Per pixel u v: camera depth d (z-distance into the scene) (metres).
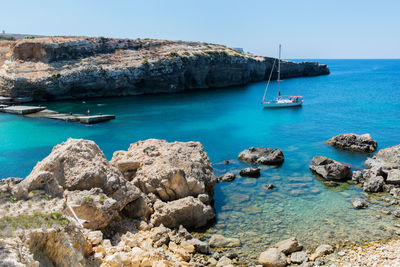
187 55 101.50
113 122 53.44
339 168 27.20
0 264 7.30
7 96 75.44
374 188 24.69
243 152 34.09
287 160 33.22
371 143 36.66
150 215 19.27
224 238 17.66
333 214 20.95
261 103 75.06
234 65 114.88
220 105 73.00
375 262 15.23
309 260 15.76
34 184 12.75
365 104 70.94
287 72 158.62
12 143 39.75
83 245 11.62
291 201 23.17
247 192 24.98
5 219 9.36
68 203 15.59
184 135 45.03
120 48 100.19
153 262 13.64
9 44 91.81
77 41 90.06
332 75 176.62
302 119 56.00
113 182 18.05
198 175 22.55
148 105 72.75
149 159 23.05
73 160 18.39
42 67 81.00
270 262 15.30
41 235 9.48
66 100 79.31
